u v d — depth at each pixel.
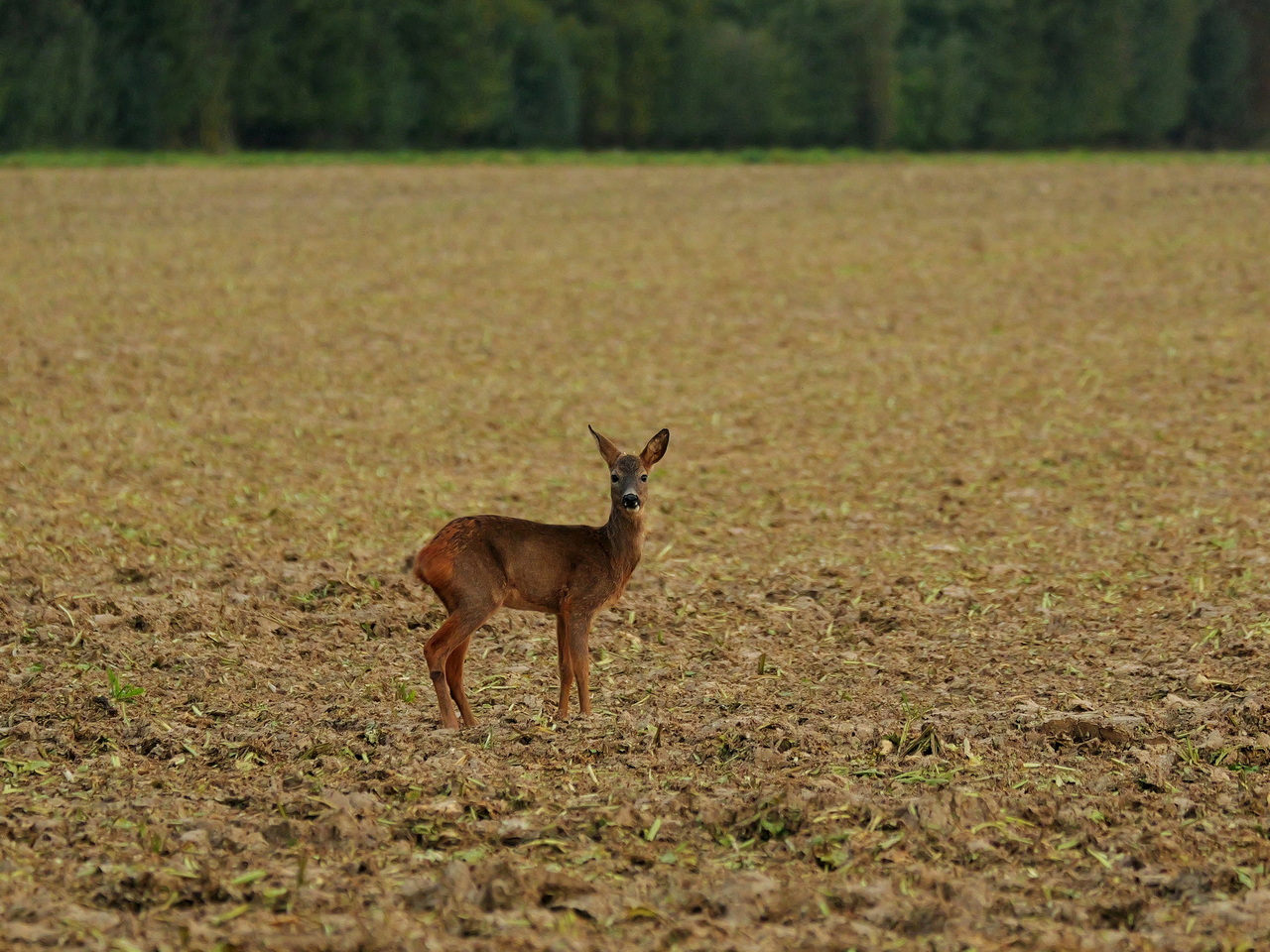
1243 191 104.12
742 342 56.91
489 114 179.62
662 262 75.62
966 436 41.97
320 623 25.19
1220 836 15.91
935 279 70.69
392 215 93.50
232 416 43.59
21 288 64.56
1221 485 35.47
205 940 13.34
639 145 198.00
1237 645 23.09
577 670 20.19
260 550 29.64
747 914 14.16
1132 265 73.12
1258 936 13.71
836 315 62.22
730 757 18.69
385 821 16.31
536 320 60.75
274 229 85.88
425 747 19.05
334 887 14.73
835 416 45.12
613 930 13.83
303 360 52.12
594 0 195.50
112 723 20.09
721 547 30.98
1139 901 14.36
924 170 130.25
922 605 26.48
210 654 23.08
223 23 160.38
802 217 93.88
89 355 51.31
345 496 34.59
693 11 198.88
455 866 14.88
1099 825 16.22
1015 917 14.23
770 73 197.00
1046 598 26.66
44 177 111.69
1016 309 62.94
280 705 21.06
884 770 18.08
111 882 14.61
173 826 16.11
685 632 25.19
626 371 51.72
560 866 15.32
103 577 27.19
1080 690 21.55
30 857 15.30
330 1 165.38
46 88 144.25
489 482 36.44
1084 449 39.69
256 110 162.38
